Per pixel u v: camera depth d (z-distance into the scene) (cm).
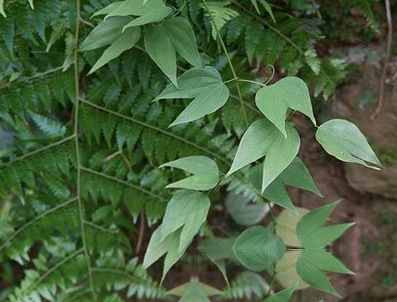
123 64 75
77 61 77
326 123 64
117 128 79
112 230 85
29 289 83
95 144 82
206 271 90
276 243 74
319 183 88
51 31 75
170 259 69
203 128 79
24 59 76
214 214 89
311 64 76
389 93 78
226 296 88
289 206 68
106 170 82
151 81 77
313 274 72
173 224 66
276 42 76
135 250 91
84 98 80
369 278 88
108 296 85
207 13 72
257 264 74
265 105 61
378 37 78
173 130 79
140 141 82
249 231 74
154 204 82
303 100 61
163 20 67
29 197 82
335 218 89
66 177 84
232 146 79
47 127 80
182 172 82
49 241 83
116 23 69
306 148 86
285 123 62
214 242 81
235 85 76
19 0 72
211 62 76
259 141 62
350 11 78
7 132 85
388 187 83
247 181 79
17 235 82
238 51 79
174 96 66
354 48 80
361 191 86
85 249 84
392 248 87
